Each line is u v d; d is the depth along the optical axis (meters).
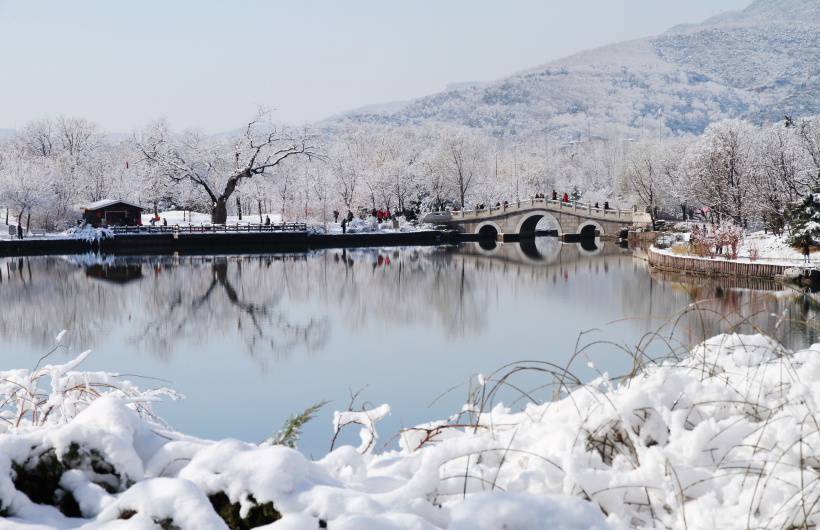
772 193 53.25
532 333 32.81
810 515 2.71
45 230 71.88
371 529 2.25
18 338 32.72
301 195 91.69
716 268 42.00
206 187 73.75
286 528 2.32
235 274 53.62
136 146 75.69
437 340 32.44
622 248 70.56
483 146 121.88
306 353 30.39
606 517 2.66
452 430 4.14
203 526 2.33
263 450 2.70
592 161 147.00
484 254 67.38
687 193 71.88
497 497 2.49
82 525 2.54
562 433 3.50
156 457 2.90
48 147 97.38
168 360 29.28
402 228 80.44
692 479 3.11
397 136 114.75
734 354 4.68
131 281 49.53
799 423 3.35
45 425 4.37
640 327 30.00
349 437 12.96
